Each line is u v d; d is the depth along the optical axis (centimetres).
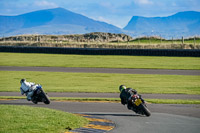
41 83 7925
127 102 3925
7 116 3152
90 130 2958
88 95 6066
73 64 13088
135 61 14275
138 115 3962
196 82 8112
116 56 17200
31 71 10700
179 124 3344
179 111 4341
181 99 5562
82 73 10169
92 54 18625
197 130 3059
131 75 9669
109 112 4219
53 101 5269
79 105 4856
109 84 7750
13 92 6550
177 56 16738
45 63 13512
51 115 3356
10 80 8519
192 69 11212
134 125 3266
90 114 4006
